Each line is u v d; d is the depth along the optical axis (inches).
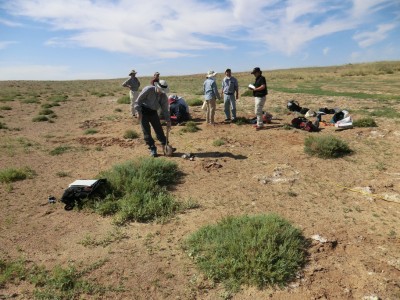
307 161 321.4
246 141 397.7
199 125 490.6
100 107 802.8
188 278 159.8
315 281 155.6
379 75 1606.8
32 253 180.2
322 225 202.8
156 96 329.7
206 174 292.0
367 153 338.0
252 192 254.4
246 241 170.7
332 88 1000.9
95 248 184.9
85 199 232.1
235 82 485.4
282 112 574.2
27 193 257.9
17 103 917.8
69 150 380.5
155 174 265.1
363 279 155.9
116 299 147.4
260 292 150.3
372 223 206.1
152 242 190.1
